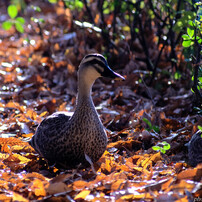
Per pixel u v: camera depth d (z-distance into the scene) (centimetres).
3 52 1916
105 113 1178
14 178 761
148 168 823
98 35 1545
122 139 1012
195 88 944
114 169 805
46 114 1215
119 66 1538
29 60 1684
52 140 792
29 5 2603
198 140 805
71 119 783
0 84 1495
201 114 1055
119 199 640
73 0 1511
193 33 862
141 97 1330
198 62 918
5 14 2645
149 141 980
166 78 1456
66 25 1888
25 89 1415
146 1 1476
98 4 1523
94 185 700
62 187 674
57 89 1467
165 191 667
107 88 1420
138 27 1570
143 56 1576
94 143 782
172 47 1384
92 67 798
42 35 1803
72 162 800
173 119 1062
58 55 1719
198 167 712
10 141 958
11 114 1197
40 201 655
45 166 851
